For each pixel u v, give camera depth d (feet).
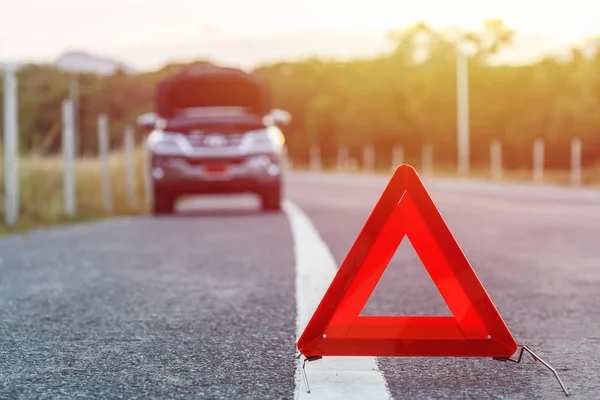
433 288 18.88
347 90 231.09
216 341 13.50
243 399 10.17
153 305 16.87
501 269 22.12
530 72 152.66
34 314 15.96
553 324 15.10
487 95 160.35
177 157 43.78
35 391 10.56
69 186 44.98
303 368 11.02
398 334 11.15
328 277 20.34
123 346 13.15
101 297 17.89
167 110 47.62
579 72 145.07
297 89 272.31
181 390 10.59
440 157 175.63
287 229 34.09
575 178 96.43
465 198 61.11
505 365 11.93
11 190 39.06
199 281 20.08
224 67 47.57
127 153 57.72
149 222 39.70
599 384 10.88
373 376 11.23
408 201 11.19
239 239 30.19
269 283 19.63
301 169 231.50
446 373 11.43
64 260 24.58
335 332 11.18
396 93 191.52
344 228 34.09
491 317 11.03
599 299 17.65
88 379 11.14
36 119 141.69
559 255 25.14
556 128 138.51
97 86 238.27
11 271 22.31
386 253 11.22
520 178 120.67
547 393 10.43
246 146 43.93
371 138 195.00
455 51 175.32
